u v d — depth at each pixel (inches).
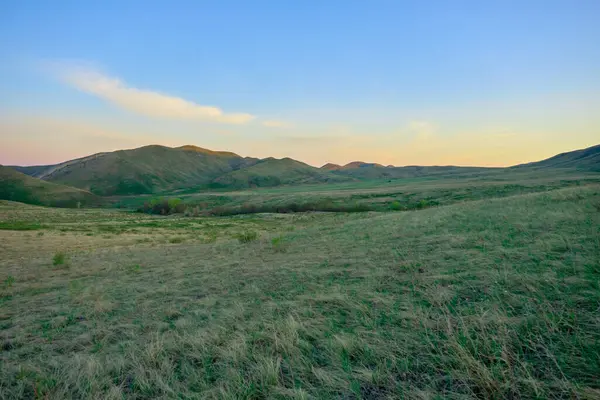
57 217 3211.1
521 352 135.6
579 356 125.4
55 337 238.8
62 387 157.5
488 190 2940.5
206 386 144.3
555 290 186.7
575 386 108.0
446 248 363.3
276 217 2640.3
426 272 277.9
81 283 464.1
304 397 126.0
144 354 181.3
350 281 294.2
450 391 118.6
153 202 4205.2
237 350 172.9
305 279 325.4
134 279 462.6
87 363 174.6
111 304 321.1
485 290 210.4
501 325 154.3
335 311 218.5
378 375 132.6
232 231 1633.9
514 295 191.5
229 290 327.0
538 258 260.7
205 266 500.1
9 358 203.8
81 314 299.7
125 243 1204.5
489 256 293.0
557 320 151.5
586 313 154.5
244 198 4498.0
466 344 142.6
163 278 445.4
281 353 167.9
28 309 336.2
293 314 220.5
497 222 477.1
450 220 593.0
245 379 145.9
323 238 662.5
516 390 112.3
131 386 155.9
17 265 710.5
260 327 205.9
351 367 143.3
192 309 274.5
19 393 155.6
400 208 2401.6
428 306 202.7
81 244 1176.2
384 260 355.6
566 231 340.8
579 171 5546.3
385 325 182.9
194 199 4928.6
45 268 653.9
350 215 2133.4
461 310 182.9
